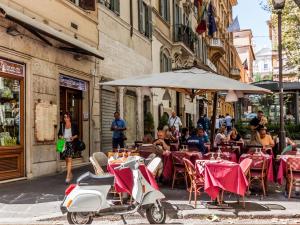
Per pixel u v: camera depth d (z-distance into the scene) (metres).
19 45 11.45
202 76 11.24
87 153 15.74
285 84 21.19
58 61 13.57
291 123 22.20
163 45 26.89
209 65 44.59
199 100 38.53
